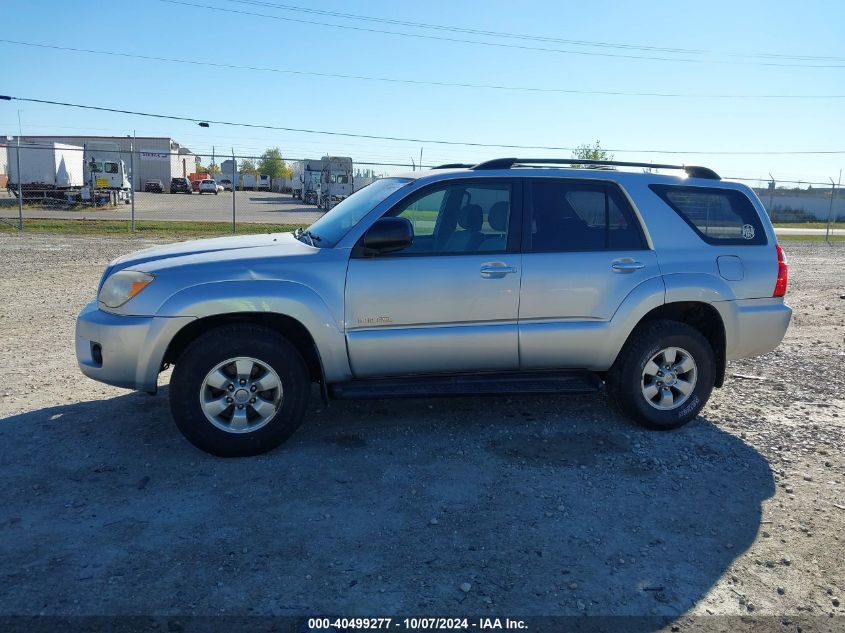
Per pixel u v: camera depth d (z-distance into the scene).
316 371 4.85
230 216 31.38
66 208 33.84
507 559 3.31
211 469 4.21
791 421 5.36
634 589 3.11
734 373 6.75
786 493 4.11
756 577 3.23
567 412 5.39
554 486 4.09
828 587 3.17
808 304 11.38
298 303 4.30
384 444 4.66
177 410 4.23
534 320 4.70
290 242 4.89
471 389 4.62
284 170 82.81
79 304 9.29
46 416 5.00
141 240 19.14
